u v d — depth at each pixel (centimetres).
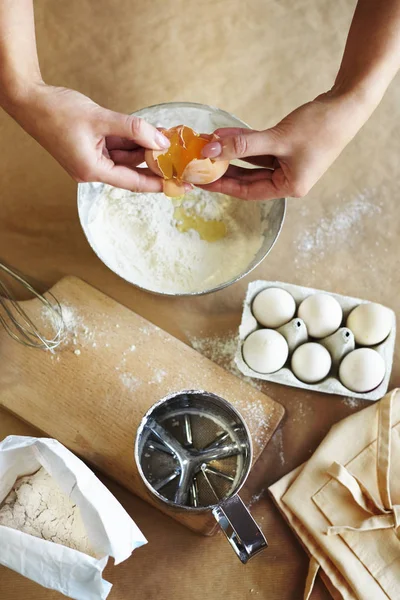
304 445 84
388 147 95
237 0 101
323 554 79
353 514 79
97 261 90
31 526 75
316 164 74
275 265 90
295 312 83
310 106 73
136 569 81
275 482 82
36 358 85
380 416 81
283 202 83
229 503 71
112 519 72
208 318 88
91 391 84
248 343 81
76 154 72
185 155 73
